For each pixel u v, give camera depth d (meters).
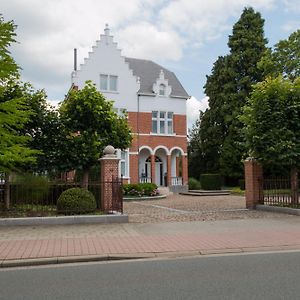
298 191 17.48
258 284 6.27
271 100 17.36
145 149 35.19
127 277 6.93
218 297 5.61
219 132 40.75
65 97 22.20
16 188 15.48
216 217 15.12
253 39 39.34
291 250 9.33
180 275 6.98
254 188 18.38
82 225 13.02
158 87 35.91
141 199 25.34
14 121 13.62
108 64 34.22
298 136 17.11
